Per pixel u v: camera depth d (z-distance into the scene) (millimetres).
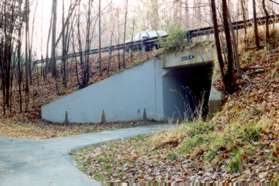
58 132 20031
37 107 27453
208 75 25547
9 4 28094
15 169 10031
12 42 28688
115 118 25844
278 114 10461
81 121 26156
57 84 30859
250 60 17547
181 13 30750
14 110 27234
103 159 10719
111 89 26078
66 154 12258
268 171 6582
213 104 16891
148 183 7645
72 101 26391
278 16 18734
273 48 17578
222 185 6684
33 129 21344
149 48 28922
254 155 7465
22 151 13328
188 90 27375
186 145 9602
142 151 11250
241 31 20562
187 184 7129
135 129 19734
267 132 8641
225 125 11258
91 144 14383
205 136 9898
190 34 23781
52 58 33250
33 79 33562
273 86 14078
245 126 9305
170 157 9414
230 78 15789
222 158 7840
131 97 25844
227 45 15492
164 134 12648
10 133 19453
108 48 31375
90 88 26281
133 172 8750
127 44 30328
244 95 14648
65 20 35469
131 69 25891
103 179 8383
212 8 15180
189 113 22875
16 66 34406
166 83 25188
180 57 23891
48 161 11078
